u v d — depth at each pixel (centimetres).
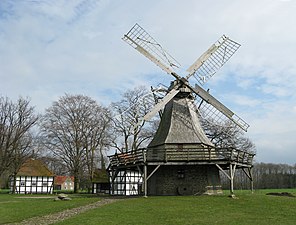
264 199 2531
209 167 3003
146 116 3070
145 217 1806
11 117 5075
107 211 2033
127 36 3250
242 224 1614
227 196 2712
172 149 2972
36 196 4278
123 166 3092
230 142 4703
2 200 3312
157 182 3000
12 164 5338
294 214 1922
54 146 4944
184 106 3192
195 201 2408
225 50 3516
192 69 3319
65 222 1702
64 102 4978
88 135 4997
